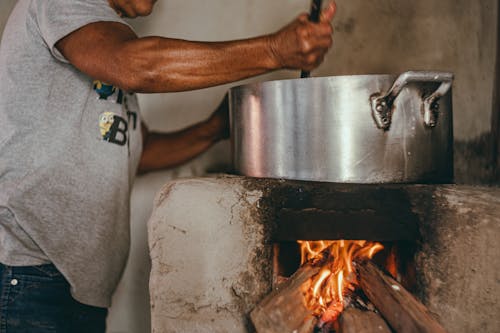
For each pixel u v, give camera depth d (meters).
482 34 1.70
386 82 1.03
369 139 1.03
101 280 1.26
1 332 1.15
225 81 1.05
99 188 1.23
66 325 1.22
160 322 1.12
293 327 1.01
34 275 1.17
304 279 1.09
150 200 1.78
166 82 1.03
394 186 1.08
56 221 1.17
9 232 1.15
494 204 1.03
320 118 1.04
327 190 1.08
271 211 1.09
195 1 1.75
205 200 1.11
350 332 1.01
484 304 1.04
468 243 1.05
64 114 1.19
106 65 1.04
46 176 1.17
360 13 1.69
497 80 1.70
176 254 1.11
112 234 1.28
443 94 1.03
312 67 1.04
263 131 1.12
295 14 1.70
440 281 1.08
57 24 1.09
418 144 1.06
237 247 1.10
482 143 1.68
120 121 1.28
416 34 1.69
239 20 1.73
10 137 1.16
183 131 1.61
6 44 1.22
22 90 1.17
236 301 1.10
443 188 1.08
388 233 1.08
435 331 0.92
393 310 1.01
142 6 1.31
